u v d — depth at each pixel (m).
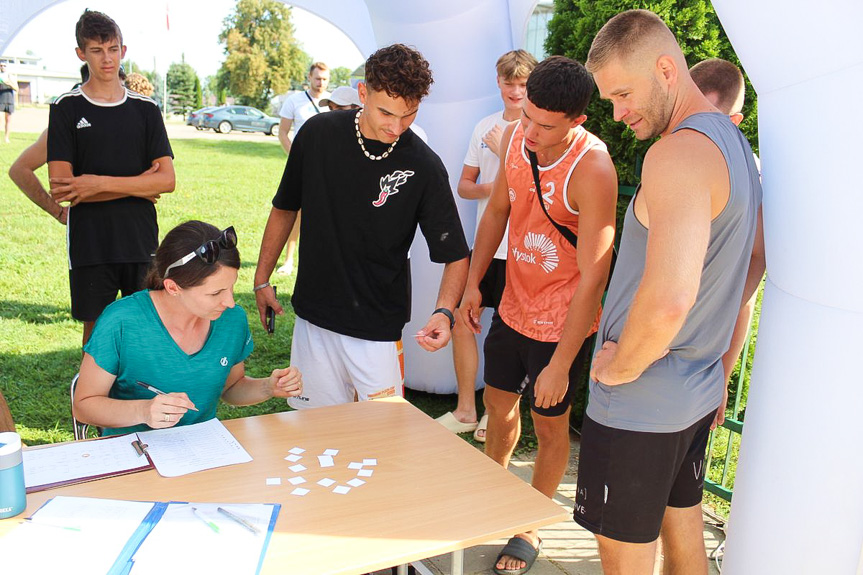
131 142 3.51
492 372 2.84
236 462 1.86
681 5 3.29
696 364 1.84
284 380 2.24
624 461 1.86
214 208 11.16
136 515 1.58
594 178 2.32
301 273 2.72
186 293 2.01
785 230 1.81
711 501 3.35
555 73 2.25
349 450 1.97
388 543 1.53
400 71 2.22
